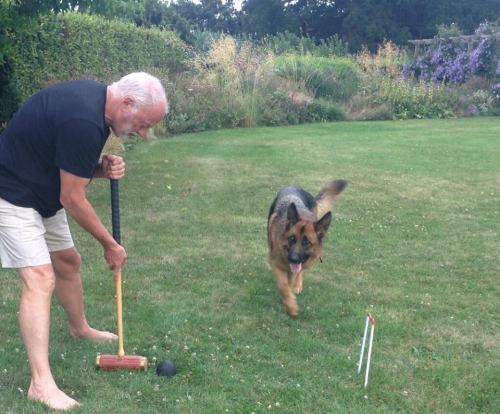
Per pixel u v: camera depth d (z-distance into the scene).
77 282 4.33
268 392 3.89
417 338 4.80
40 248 3.65
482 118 23.62
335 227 7.94
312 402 3.79
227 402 3.73
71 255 4.21
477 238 7.55
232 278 6.05
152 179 10.45
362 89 24.25
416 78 28.23
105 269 6.09
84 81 3.61
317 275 6.23
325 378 4.09
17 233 3.56
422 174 11.51
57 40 15.39
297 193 6.46
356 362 4.34
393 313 5.27
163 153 13.02
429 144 15.48
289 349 4.55
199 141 15.17
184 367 4.16
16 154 3.55
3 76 11.27
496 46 26.33
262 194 9.73
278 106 20.41
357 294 5.71
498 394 3.97
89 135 3.42
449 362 4.39
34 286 3.60
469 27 48.22
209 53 20.59
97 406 3.59
